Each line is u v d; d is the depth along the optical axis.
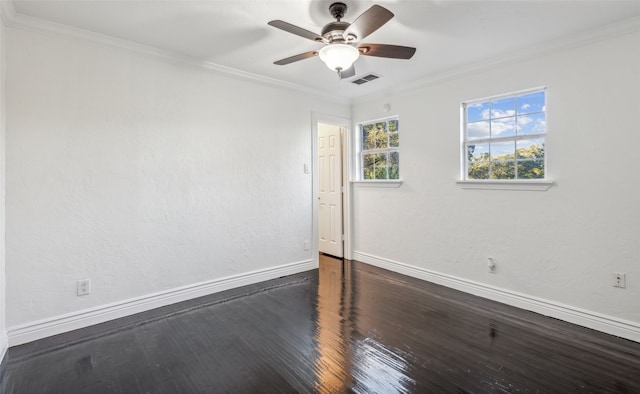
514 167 3.10
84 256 2.64
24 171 2.38
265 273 3.82
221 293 3.40
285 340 2.44
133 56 2.84
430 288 3.55
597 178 2.55
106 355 2.24
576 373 2.01
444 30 2.52
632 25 2.33
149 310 2.97
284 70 3.46
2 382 1.94
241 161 3.58
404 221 4.04
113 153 2.76
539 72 2.83
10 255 2.33
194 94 3.22
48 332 2.48
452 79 3.47
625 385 1.89
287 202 4.00
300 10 2.23
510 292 3.08
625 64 2.39
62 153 2.53
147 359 2.19
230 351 2.29
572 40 2.60
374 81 3.81
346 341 2.42
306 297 3.31
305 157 4.17
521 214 2.99
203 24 2.45
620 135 2.43
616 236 2.47
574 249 2.68
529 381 1.93
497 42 2.73
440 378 1.96
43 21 2.37
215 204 3.40
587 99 2.58
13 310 2.35
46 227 2.47
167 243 3.09
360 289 3.54
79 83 2.59
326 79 3.75
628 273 2.42
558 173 2.75
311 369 2.07
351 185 4.72
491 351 2.27
